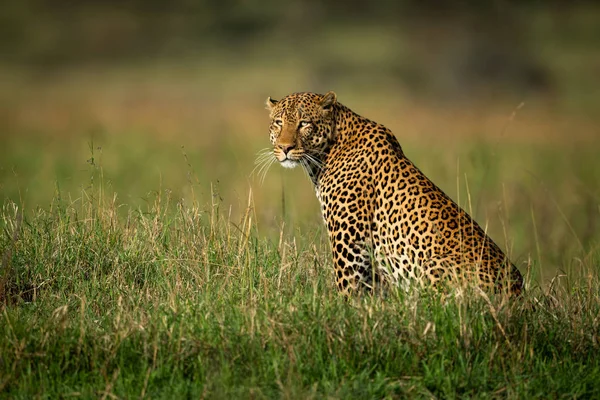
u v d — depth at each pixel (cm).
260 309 916
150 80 8075
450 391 824
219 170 2778
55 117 5334
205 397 791
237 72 8331
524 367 871
